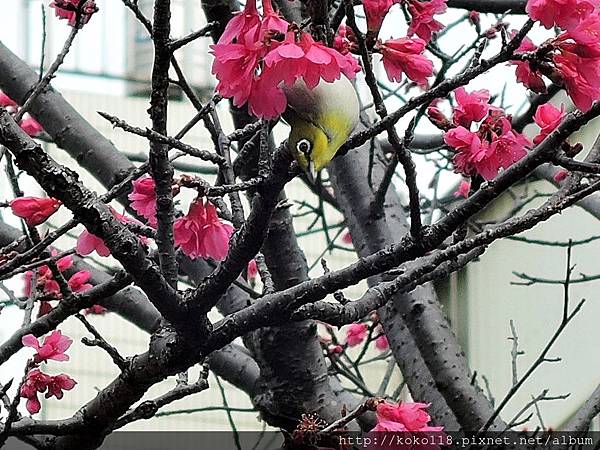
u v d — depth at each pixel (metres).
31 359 3.40
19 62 4.77
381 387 5.57
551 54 2.52
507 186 2.72
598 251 8.36
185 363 3.04
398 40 2.62
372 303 3.06
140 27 8.55
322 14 2.24
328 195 6.00
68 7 3.28
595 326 8.20
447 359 4.76
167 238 2.80
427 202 6.52
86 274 4.09
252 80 2.15
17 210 2.95
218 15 3.03
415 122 2.73
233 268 2.79
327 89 2.15
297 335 4.44
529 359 8.76
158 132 2.58
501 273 9.22
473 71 2.46
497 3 4.58
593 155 2.95
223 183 3.10
